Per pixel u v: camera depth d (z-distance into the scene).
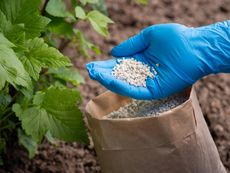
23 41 1.07
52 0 1.21
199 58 1.11
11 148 1.33
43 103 1.12
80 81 1.28
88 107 1.12
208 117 1.50
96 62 1.13
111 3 2.01
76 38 1.34
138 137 1.05
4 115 1.21
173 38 1.13
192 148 1.09
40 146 1.38
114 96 1.18
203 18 1.96
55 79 1.28
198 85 1.65
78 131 1.12
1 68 0.98
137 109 1.16
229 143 1.41
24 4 1.12
